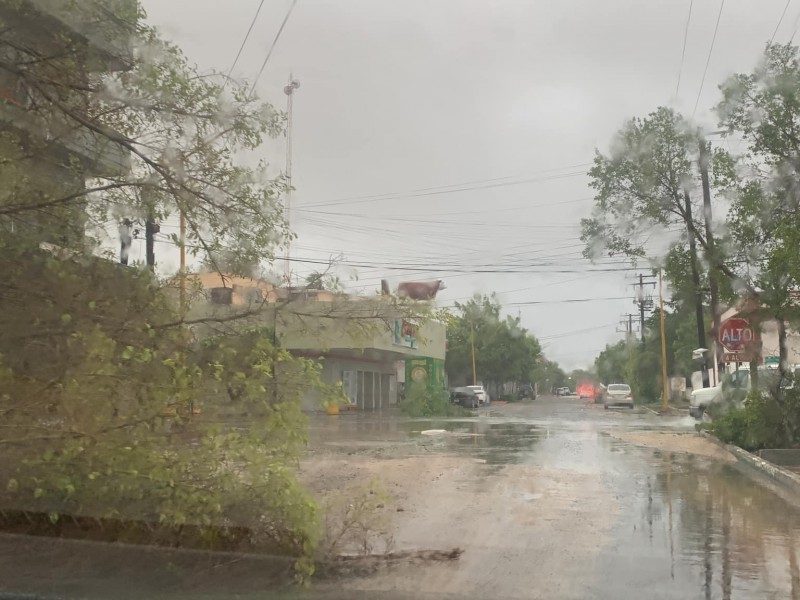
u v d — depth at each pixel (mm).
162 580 5902
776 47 14875
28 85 7582
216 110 7730
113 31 7598
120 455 6215
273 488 6523
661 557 7090
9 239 6891
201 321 7340
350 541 7234
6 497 6340
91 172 7766
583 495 10695
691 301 22266
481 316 72500
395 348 36375
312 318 7746
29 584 5711
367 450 16844
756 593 5957
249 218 7844
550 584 6164
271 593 5723
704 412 26844
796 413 15289
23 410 6168
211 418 6676
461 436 21312
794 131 14742
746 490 11203
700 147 18516
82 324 6664
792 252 13195
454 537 7879
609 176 19016
